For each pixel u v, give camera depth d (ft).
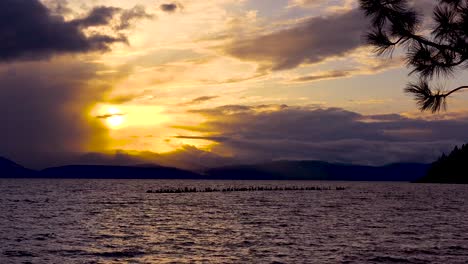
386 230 148.05
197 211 239.30
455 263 92.12
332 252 104.37
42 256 97.91
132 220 186.60
